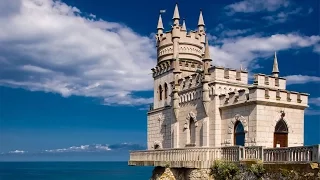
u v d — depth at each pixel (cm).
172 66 5731
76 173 19100
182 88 5372
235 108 4450
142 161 5084
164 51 6128
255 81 4641
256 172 3444
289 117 4388
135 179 13950
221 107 4631
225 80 4744
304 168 2989
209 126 4719
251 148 3703
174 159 4484
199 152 4147
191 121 5141
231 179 3781
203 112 4816
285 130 4372
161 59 6178
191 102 5119
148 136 6297
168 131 5691
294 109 4428
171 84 5656
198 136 4919
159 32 6372
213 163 4047
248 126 4244
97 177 15375
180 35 6000
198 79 5016
